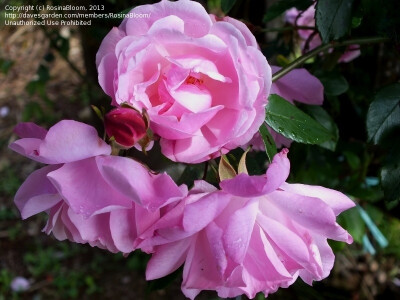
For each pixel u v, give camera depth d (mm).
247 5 448
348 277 699
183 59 178
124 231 182
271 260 187
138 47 173
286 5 325
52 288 854
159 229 174
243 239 172
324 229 178
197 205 174
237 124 176
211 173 238
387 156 258
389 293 691
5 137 1133
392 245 602
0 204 1004
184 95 176
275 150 225
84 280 859
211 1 666
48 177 178
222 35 177
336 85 326
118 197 177
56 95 1192
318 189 191
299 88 263
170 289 812
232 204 181
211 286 187
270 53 378
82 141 175
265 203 188
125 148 180
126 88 175
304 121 234
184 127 175
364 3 272
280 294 692
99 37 459
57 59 1226
